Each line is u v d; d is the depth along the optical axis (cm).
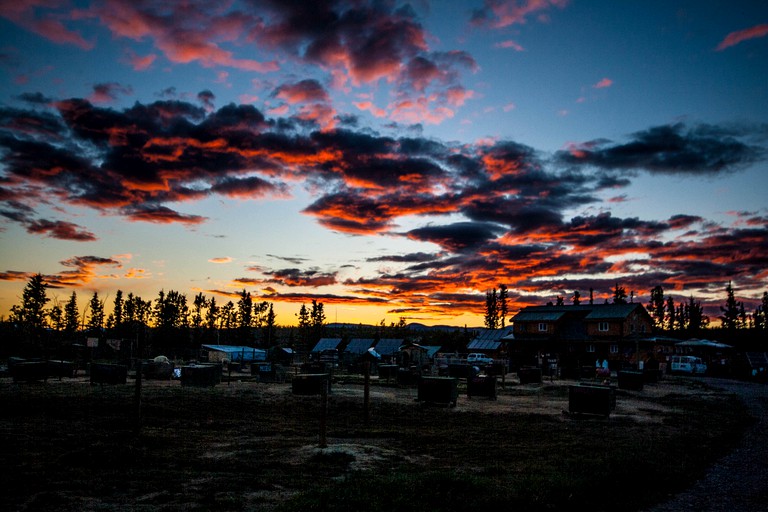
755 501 1035
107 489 1030
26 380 3334
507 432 1856
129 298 12256
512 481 1111
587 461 1288
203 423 1970
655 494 1059
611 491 1061
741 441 1717
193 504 952
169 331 10694
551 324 6975
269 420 2120
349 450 1416
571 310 7206
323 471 1216
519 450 1512
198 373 3456
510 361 6016
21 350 6881
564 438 1725
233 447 1496
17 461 1242
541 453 1463
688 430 1919
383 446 1571
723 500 1041
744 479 1207
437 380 2673
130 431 1711
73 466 1216
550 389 3650
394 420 2177
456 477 1073
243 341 11625
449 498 957
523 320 7181
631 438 1733
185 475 1155
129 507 930
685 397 3191
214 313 12056
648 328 7081
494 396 3064
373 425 2022
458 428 1962
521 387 3878
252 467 1236
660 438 1723
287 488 1070
